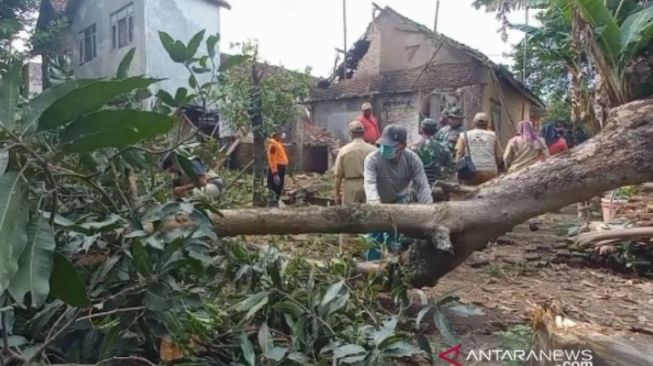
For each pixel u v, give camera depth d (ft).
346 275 9.50
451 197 11.73
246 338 6.72
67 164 7.11
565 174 10.97
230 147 23.27
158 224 7.21
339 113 57.67
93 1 49.26
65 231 6.85
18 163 4.86
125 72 7.98
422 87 51.29
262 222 10.00
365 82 55.93
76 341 6.45
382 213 10.37
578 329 7.77
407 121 53.06
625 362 6.94
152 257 6.68
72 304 5.18
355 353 6.56
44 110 4.73
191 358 6.81
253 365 6.34
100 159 7.17
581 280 15.24
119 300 6.46
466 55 50.47
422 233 10.59
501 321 10.94
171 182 11.01
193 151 10.03
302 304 7.66
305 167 51.62
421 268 11.44
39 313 5.97
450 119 22.79
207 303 7.47
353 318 8.06
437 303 7.88
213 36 8.66
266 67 26.99
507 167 21.04
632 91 14.29
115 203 7.66
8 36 34.06
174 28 45.29
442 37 44.83
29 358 5.26
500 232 11.10
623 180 10.94
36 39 38.42
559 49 18.24
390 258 10.28
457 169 20.33
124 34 46.06
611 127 11.44
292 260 9.08
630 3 16.70
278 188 27.35
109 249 7.23
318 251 12.75
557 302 11.12
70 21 52.24
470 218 10.74
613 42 14.19
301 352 7.05
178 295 6.42
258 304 7.41
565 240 18.95
